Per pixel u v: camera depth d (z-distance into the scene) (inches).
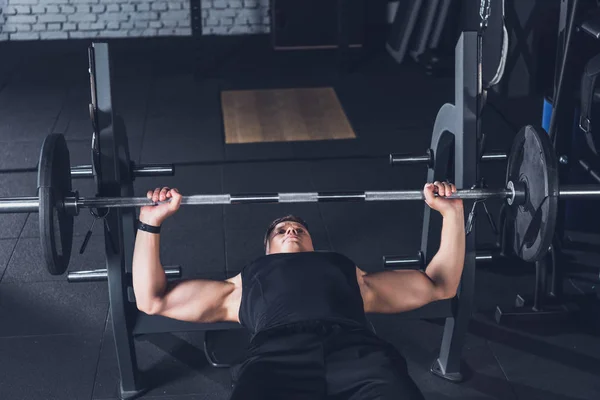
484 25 88.6
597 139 100.0
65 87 204.1
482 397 94.8
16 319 109.6
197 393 95.4
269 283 78.7
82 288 117.2
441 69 207.9
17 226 135.1
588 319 108.8
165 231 132.9
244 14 247.4
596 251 124.8
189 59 229.1
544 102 125.3
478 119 85.5
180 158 161.9
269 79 211.2
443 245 85.8
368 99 194.9
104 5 243.6
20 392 95.4
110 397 94.9
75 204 79.7
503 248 122.0
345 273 80.1
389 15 239.9
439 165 96.0
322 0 232.1
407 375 71.6
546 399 94.3
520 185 82.8
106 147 83.5
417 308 90.7
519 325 108.0
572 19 100.3
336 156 162.6
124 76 214.2
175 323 89.4
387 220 136.5
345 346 72.3
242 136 173.0
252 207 140.7
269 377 69.2
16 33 243.1
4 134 174.2
